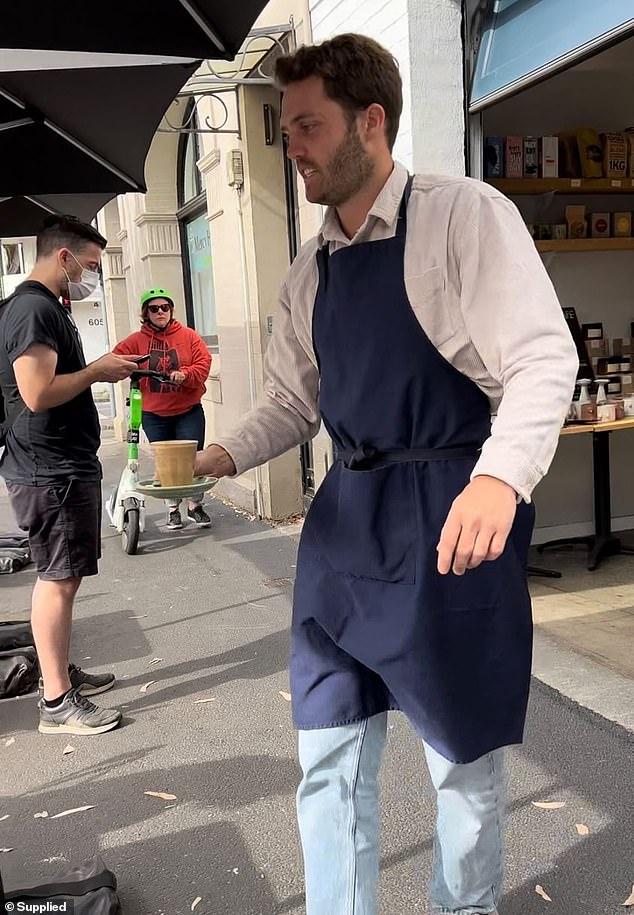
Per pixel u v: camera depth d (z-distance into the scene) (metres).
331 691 1.68
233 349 6.98
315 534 1.73
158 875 2.32
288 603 4.60
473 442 1.60
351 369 1.62
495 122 4.91
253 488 6.84
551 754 2.80
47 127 2.64
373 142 1.55
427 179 1.59
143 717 3.32
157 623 4.42
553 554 5.24
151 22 1.82
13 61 2.18
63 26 1.81
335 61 1.50
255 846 2.43
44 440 3.04
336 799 1.68
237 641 4.08
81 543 3.14
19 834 2.56
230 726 3.20
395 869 2.27
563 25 3.33
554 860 2.26
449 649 1.56
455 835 1.70
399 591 1.58
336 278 1.63
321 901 1.67
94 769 2.94
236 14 1.84
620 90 5.07
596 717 3.04
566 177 4.88
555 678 3.40
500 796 1.71
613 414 4.64
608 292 5.25
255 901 2.19
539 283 1.44
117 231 12.98
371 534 1.60
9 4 1.69
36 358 2.91
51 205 3.93
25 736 3.23
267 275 6.32
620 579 4.71
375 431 1.62
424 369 1.55
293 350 1.89
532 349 1.39
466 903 1.77
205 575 5.23
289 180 6.24
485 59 3.91
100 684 3.57
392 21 4.11
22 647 4.02
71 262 3.11
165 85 2.53
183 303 9.61
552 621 4.10
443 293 1.51
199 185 8.52
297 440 1.98
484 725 1.59
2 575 5.59
